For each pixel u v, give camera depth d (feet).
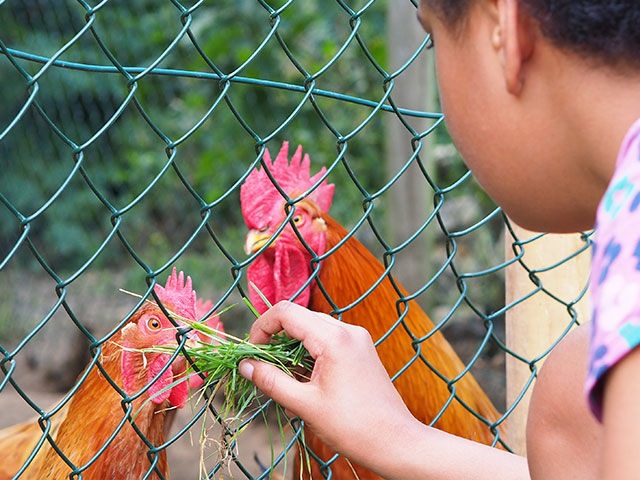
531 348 7.11
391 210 15.96
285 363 4.85
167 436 7.72
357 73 21.72
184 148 22.50
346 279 8.11
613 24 2.67
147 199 22.54
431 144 15.81
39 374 19.51
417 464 4.19
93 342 4.20
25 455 7.60
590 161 2.86
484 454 4.30
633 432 2.25
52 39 21.81
